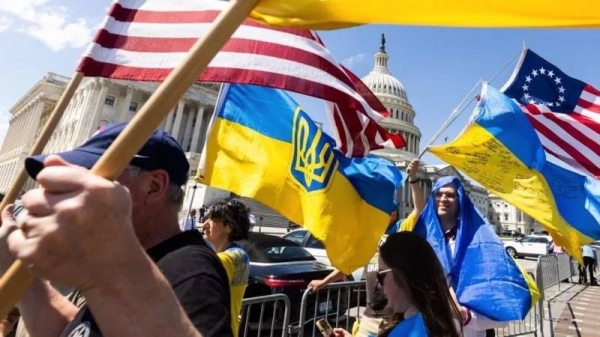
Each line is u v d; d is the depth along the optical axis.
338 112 3.65
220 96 3.78
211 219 3.34
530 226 73.19
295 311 5.61
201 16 2.52
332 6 1.20
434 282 1.68
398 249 1.77
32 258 0.58
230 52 2.66
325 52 2.81
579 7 1.02
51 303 1.49
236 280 2.98
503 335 6.37
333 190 3.66
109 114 54.50
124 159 0.72
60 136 59.97
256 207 38.88
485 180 4.13
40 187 0.65
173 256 1.29
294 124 3.76
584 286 13.53
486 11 1.08
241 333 5.04
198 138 58.03
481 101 4.32
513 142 4.20
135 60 2.45
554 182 4.46
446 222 3.38
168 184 1.45
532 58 5.30
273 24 1.28
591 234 4.40
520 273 2.95
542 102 5.20
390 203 3.84
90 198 0.60
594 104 5.11
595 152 4.88
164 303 0.69
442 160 4.25
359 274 7.30
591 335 6.76
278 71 2.62
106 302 0.64
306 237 10.23
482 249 3.01
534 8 1.04
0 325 2.29
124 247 0.64
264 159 3.61
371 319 2.84
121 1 2.57
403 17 1.14
